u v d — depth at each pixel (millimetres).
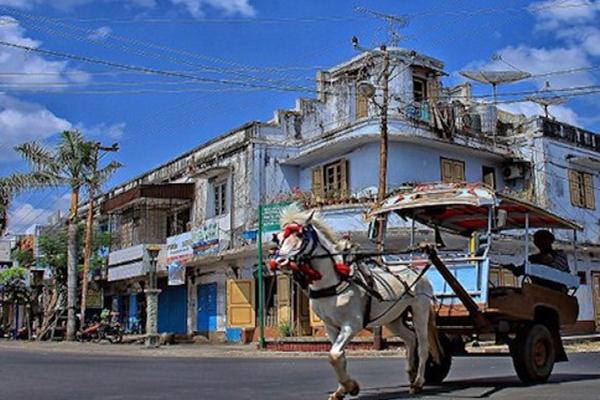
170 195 32031
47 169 31547
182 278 30375
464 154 28281
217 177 30641
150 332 25609
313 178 28422
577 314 12219
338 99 30203
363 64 28844
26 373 13500
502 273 23344
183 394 9836
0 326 41750
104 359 18375
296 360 18125
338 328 9031
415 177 26375
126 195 33312
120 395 9766
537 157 29109
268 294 27406
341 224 24359
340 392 8602
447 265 11016
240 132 29453
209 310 30281
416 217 12188
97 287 38344
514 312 10586
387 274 9812
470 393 9727
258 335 26625
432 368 11125
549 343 11117
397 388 10539
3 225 32312
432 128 26891
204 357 19891
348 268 8852
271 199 28312
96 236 36094
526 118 30891
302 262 8617
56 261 35031
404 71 28188
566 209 29594
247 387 10773
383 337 21875
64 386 11039
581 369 14359
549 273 11789
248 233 26312
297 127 29703
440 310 10906
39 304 38281
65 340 31734
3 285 38781
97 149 32062
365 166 25984
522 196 27797
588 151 31266
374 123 25719
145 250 32656
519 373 10836
